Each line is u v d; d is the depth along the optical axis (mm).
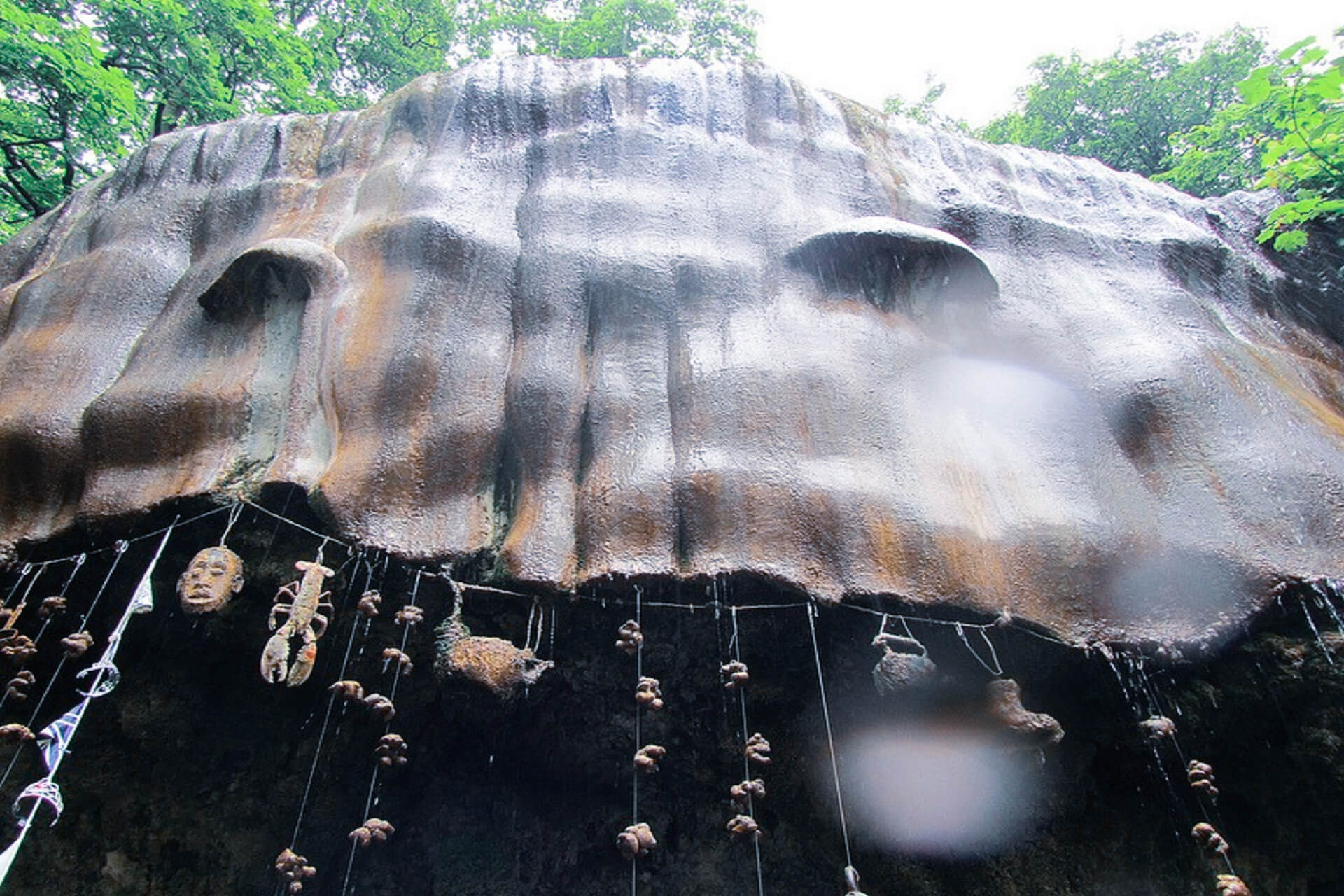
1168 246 7738
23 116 13453
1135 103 17781
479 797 5312
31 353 5578
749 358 5367
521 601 4461
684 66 8156
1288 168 8672
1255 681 4559
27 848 5066
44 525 4852
